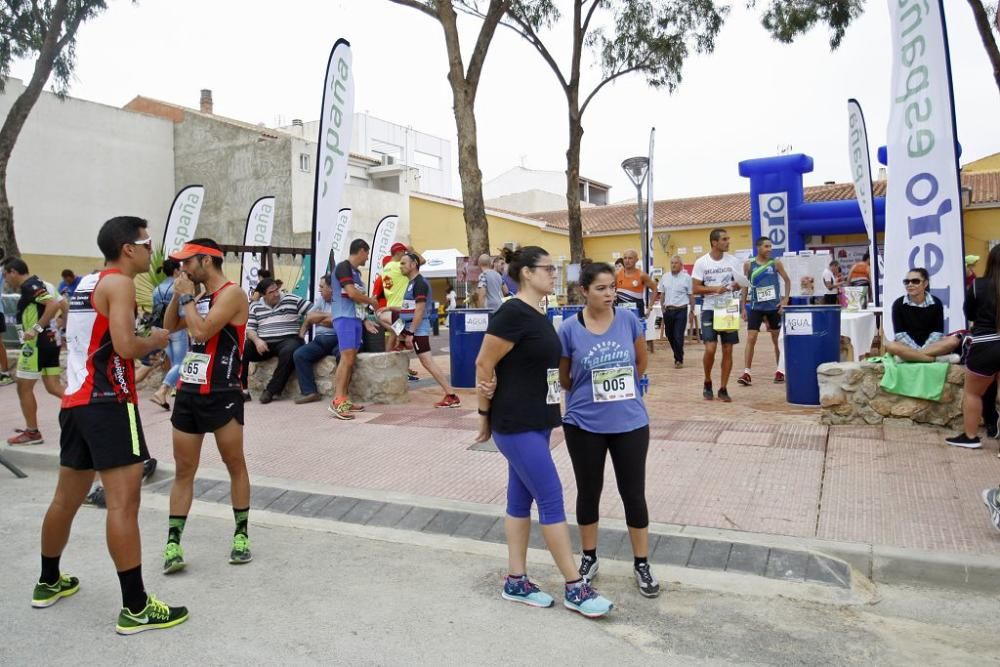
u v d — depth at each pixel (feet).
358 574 14.67
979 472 18.21
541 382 12.55
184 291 14.46
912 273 22.24
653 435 23.09
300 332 32.27
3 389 39.86
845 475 18.49
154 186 103.19
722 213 101.24
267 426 26.94
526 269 12.66
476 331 34.53
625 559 14.96
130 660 11.25
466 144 39.73
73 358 12.52
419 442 23.94
